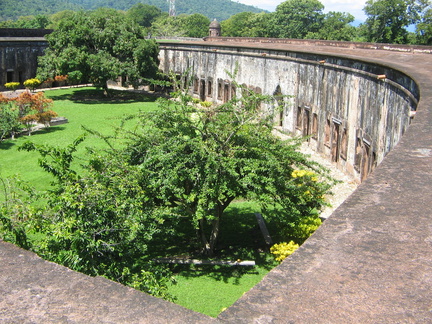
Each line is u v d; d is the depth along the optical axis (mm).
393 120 14094
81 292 2547
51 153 9938
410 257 2680
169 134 12227
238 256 12961
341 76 19469
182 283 11406
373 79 16203
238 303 2293
